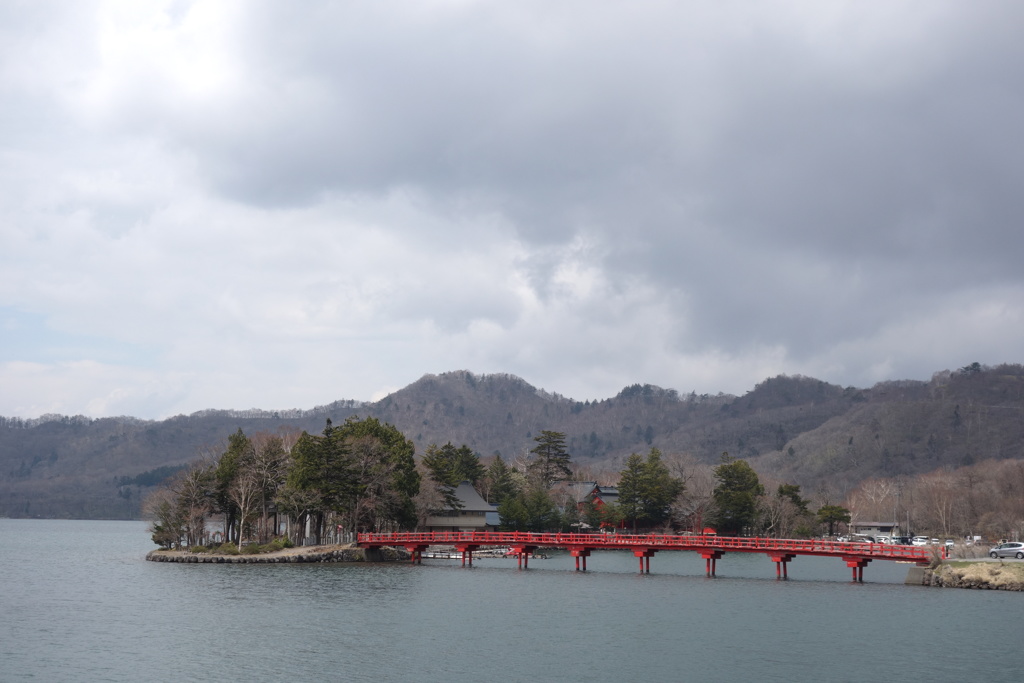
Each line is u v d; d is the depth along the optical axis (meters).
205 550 150.75
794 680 67.38
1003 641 80.62
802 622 90.44
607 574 137.62
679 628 87.12
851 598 107.81
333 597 105.31
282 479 155.62
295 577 124.75
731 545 134.00
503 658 73.75
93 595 107.94
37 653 74.81
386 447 157.88
